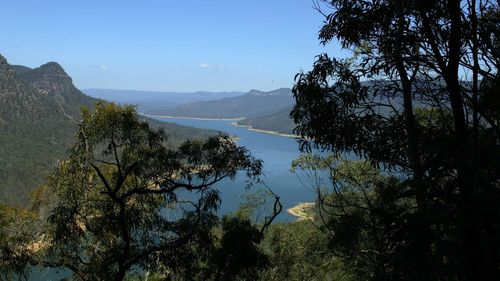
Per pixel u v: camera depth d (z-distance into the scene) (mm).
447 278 3758
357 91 5527
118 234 9578
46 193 9953
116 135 9406
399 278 3775
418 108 6172
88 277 9703
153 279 10914
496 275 3686
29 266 10195
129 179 9867
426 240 3549
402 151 5645
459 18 4621
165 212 10648
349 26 5672
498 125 4336
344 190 7672
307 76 5676
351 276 7859
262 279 12656
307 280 12672
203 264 10203
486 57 4637
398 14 5137
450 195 3928
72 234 9344
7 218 9227
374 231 4875
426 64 5137
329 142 5754
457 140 4203
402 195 4141
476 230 3723
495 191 3664
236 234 9008
